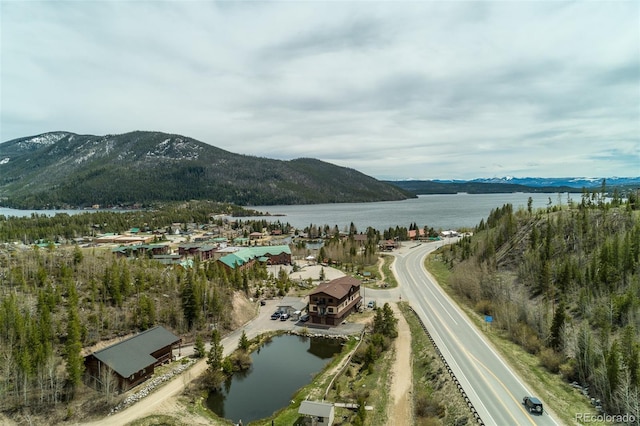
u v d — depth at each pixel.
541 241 110.06
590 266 84.69
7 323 63.28
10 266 86.75
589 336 56.81
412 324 88.56
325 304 93.31
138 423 52.75
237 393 62.62
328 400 58.50
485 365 62.44
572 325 71.44
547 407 49.34
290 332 88.75
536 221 124.75
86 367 61.34
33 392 56.44
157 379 64.25
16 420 52.12
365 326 90.75
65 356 62.56
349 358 73.00
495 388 54.66
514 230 129.62
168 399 58.84
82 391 58.84
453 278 121.75
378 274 144.25
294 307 101.44
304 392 61.44
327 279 139.00
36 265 89.69
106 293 84.50
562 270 86.00
